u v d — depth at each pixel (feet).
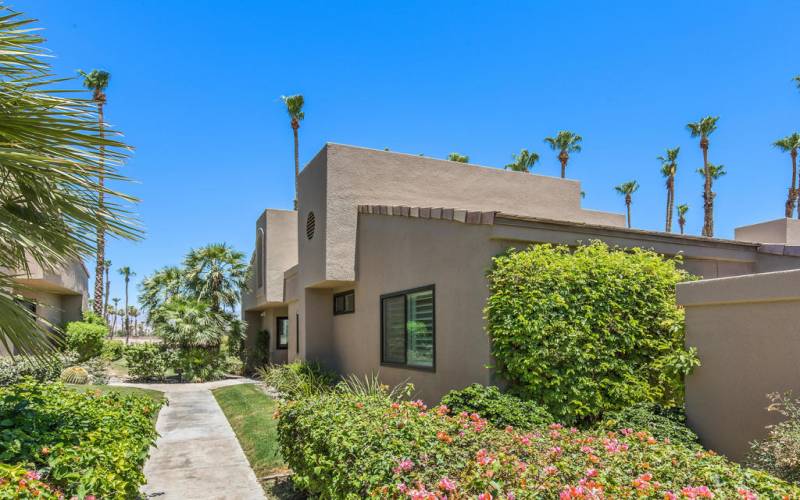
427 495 10.20
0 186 14.17
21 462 11.12
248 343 74.08
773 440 14.84
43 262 15.66
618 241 26.71
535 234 24.52
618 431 19.21
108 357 77.05
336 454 13.92
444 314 27.25
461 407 21.44
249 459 24.49
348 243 38.24
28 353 15.52
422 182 41.11
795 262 28.99
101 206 15.14
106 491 11.00
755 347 17.16
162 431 30.83
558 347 22.16
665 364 20.66
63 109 13.80
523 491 10.22
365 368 36.86
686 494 10.04
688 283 19.60
